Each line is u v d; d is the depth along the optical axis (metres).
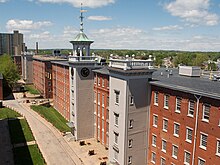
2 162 44.41
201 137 30.69
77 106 54.97
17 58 167.00
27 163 44.16
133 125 38.53
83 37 54.56
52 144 53.50
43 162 44.59
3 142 53.94
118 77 38.44
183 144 33.34
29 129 62.81
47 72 100.56
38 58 110.88
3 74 116.44
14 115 75.81
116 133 39.88
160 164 38.06
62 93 74.19
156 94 38.09
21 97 104.69
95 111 55.62
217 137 28.42
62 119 72.12
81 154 48.31
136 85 37.72
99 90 52.69
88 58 54.56
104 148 51.28
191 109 32.00
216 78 40.28
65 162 44.97
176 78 41.91
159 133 37.75
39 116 75.44
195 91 30.14
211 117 28.97
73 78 55.00
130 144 38.97
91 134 57.62
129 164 39.31
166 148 36.53
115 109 39.94
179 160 34.22
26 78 137.12
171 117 35.12
